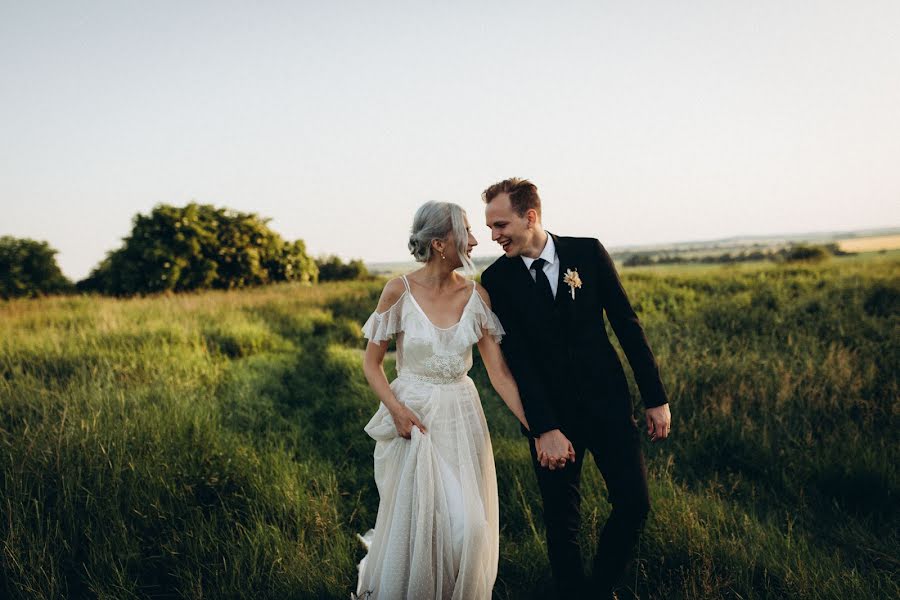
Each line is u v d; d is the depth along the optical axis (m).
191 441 3.75
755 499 3.21
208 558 2.70
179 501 3.10
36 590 2.40
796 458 3.56
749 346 5.89
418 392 2.50
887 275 9.79
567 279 2.41
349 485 3.70
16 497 2.90
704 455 3.84
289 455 3.86
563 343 2.43
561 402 2.43
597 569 2.29
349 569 2.70
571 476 2.46
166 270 24.58
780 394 4.35
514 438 4.31
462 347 2.47
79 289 34.22
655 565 2.60
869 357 5.06
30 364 6.29
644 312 9.03
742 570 2.45
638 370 2.44
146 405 4.53
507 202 2.39
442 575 2.30
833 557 2.58
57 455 3.24
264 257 28.22
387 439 2.56
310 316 12.29
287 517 3.05
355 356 7.38
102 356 6.56
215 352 7.81
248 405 5.20
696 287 12.84
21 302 15.15
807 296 8.80
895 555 2.59
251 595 2.45
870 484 3.18
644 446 3.97
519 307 2.47
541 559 2.71
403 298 2.52
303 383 6.55
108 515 2.88
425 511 2.30
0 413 4.30
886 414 3.99
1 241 32.81
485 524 2.36
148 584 2.60
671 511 2.84
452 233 2.42
